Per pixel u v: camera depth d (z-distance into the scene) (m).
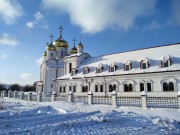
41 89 55.34
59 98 28.70
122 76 32.94
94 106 21.94
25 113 14.98
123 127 10.38
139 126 10.73
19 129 9.30
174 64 28.44
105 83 35.28
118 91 33.28
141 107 19.50
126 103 21.59
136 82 31.33
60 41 62.50
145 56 33.62
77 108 19.58
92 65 41.03
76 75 41.34
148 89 30.00
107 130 9.59
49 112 16.05
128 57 36.31
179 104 17.50
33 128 9.55
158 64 30.19
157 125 11.11
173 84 27.55
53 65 53.62
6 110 16.73
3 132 8.62
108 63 38.19
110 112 15.43
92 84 37.47
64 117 13.21
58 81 44.56
